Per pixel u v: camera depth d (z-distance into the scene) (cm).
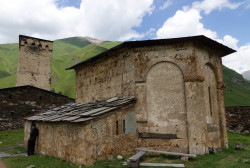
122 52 1125
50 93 2386
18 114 2134
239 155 923
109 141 848
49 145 1028
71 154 845
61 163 833
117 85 1143
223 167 715
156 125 959
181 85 955
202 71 990
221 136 1101
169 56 986
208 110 1042
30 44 2878
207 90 1060
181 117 934
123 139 906
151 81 999
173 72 977
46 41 3027
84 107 1061
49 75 2980
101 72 1316
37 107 2259
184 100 940
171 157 872
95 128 803
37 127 1177
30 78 2803
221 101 1137
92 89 1404
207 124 1012
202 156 863
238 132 1803
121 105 909
